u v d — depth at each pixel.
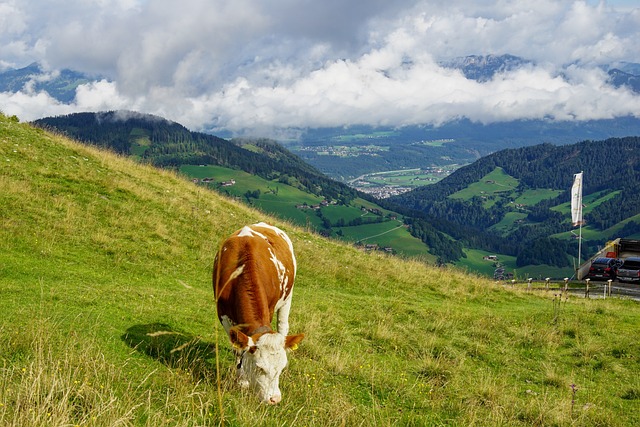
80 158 23.41
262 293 7.41
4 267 11.77
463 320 15.07
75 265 13.73
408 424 7.77
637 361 12.64
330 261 20.48
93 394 5.99
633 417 9.45
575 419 8.93
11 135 22.88
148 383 6.92
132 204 19.91
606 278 36.91
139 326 9.21
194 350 8.65
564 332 14.95
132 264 15.02
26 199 16.92
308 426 6.71
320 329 11.70
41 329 7.23
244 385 6.66
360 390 8.84
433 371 10.41
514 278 27.81
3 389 5.75
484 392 9.47
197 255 17.52
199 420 6.09
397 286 19.84
